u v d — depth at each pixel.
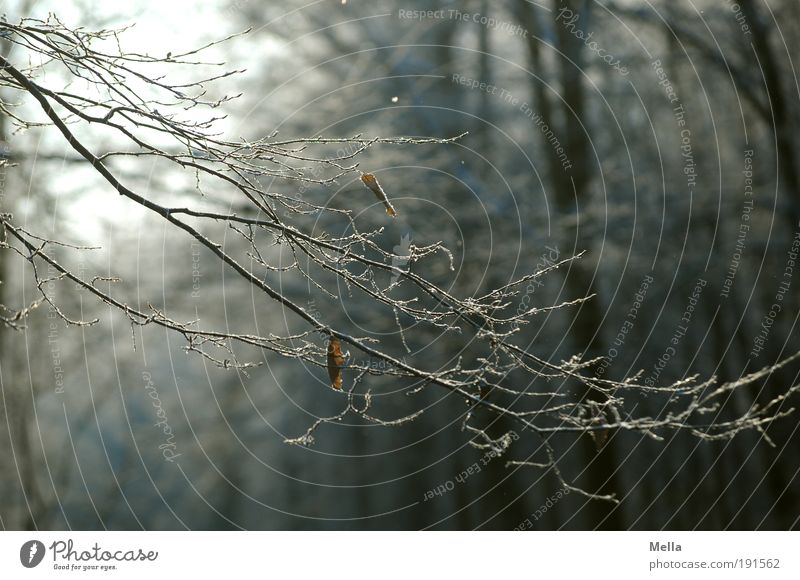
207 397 18.55
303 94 12.55
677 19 12.36
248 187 4.06
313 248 4.35
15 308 9.59
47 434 14.33
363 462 17.94
